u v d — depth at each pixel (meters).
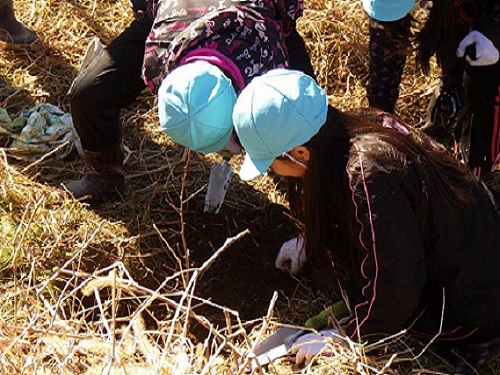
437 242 2.41
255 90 2.14
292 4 2.68
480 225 2.48
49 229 3.18
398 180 2.22
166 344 2.28
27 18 4.25
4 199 3.28
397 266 2.28
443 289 2.49
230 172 3.31
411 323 2.73
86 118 3.04
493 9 2.91
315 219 2.37
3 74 3.97
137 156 3.64
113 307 2.23
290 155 2.26
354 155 2.21
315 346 2.59
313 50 4.17
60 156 3.56
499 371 2.83
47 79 3.98
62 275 3.02
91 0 4.37
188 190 3.51
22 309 2.69
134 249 3.21
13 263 2.72
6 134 3.60
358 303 2.50
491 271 2.53
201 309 3.05
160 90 2.28
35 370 2.22
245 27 2.44
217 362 2.43
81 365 2.41
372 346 2.50
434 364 2.77
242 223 3.38
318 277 3.02
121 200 3.42
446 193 2.36
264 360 2.62
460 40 3.01
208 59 2.38
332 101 3.99
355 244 2.33
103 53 2.98
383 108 3.26
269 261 3.25
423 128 3.62
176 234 3.29
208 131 2.20
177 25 2.49
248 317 3.04
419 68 3.51
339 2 4.38
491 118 3.12
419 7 3.01
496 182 3.57
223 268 3.21
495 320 2.62
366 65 4.15
